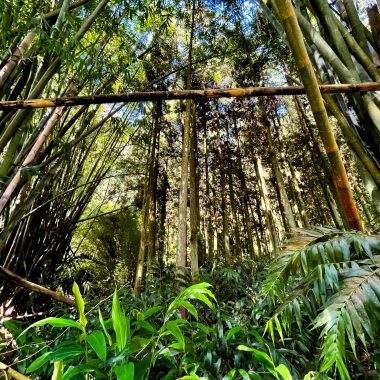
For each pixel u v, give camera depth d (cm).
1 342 120
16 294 259
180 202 273
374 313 76
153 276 369
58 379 72
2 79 135
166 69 496
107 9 273
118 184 623
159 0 328
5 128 171
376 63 121
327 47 135
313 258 95
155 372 121
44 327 189
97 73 222
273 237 652
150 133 540
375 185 118
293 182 694
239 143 778
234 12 457
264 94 105
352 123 134
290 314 98
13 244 255
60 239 344
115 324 81
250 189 960
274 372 97
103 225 571
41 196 285
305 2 168
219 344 154
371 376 133
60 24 164
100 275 516
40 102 100
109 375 78
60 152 202
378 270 87
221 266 494
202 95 103
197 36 509
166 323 92
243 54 523
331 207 462
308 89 95
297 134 687
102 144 486
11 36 156
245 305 236
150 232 535
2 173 159
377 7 125
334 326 75
